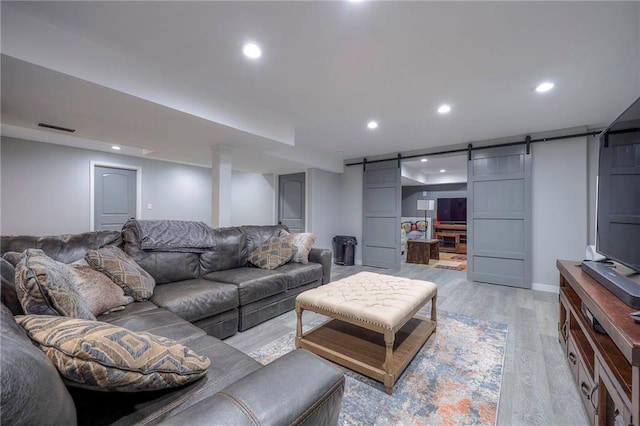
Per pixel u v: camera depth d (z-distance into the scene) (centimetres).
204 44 191
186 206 597
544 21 164
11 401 43
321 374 80
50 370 54
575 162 365
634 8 151
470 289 388
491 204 419
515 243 400
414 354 190
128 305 184
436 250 654
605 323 111
